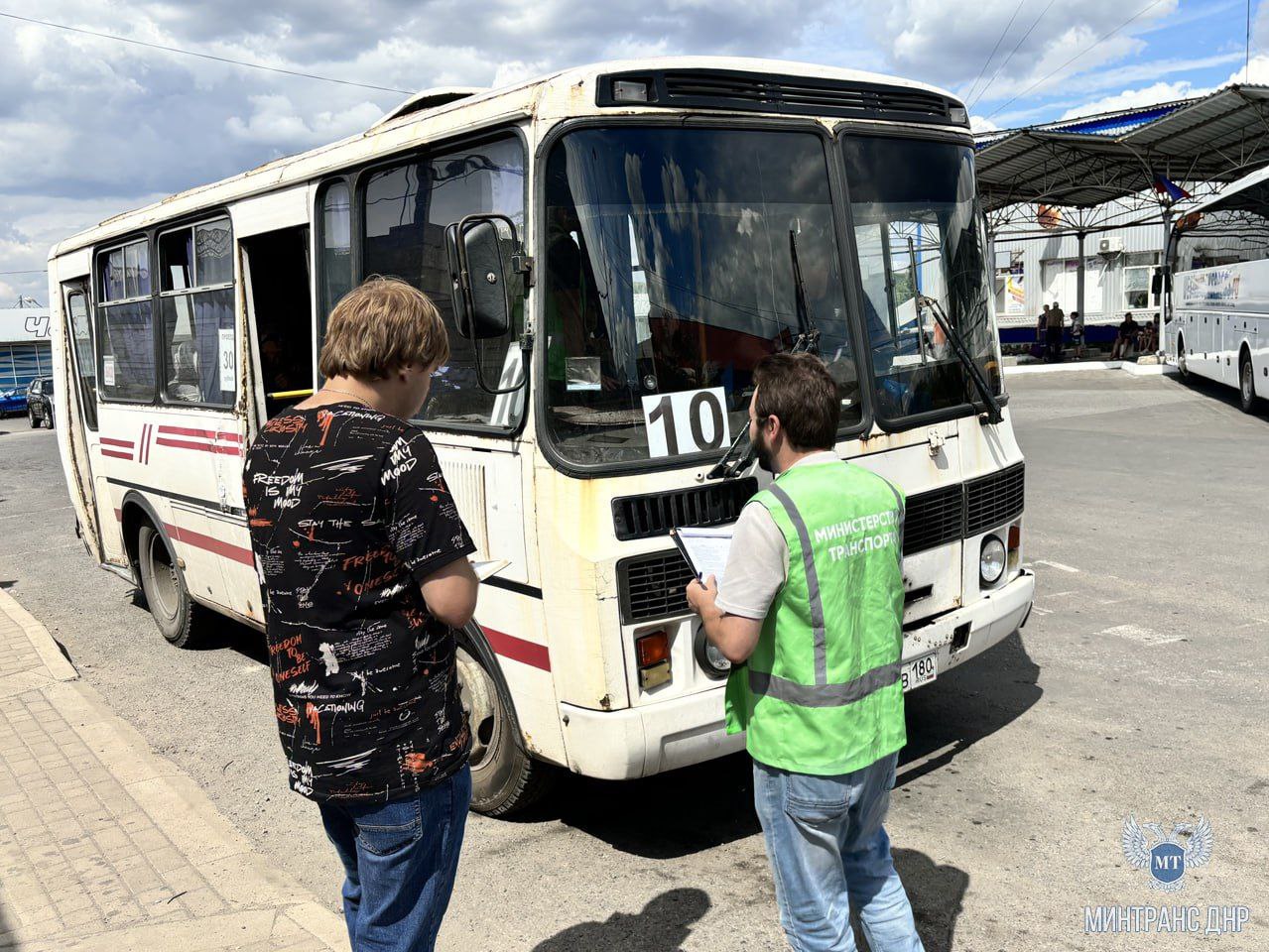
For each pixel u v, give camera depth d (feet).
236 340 19.04
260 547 7.78
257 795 16.65
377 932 8.04
